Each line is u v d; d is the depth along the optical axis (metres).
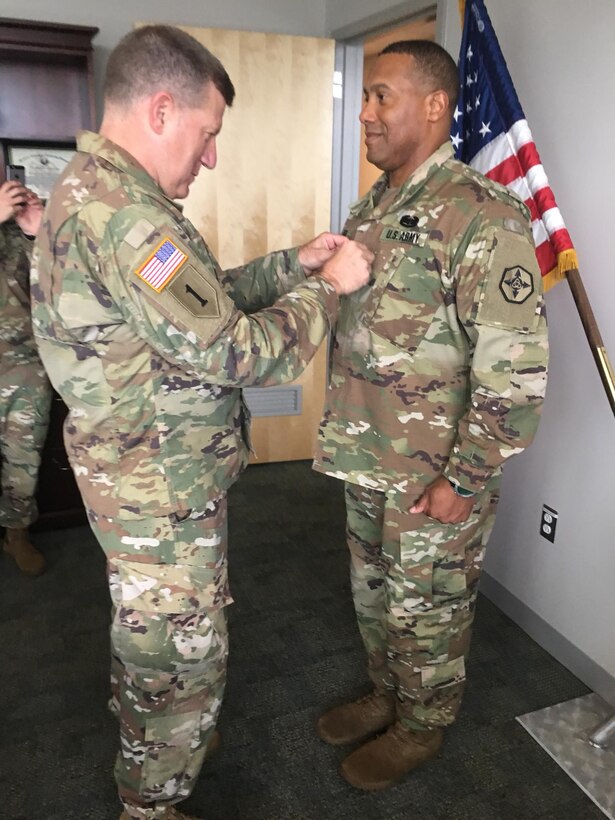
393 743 1.63
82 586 2.42
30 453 2.39
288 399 3.53
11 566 2.55
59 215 1.02
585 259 1.79
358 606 1.71
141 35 1.06
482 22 1.82
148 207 1.00
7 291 2.27
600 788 1.59
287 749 1.70
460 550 1.46
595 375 1.81
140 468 1.14
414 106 1.33
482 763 1.66
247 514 2.99
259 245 3.31
